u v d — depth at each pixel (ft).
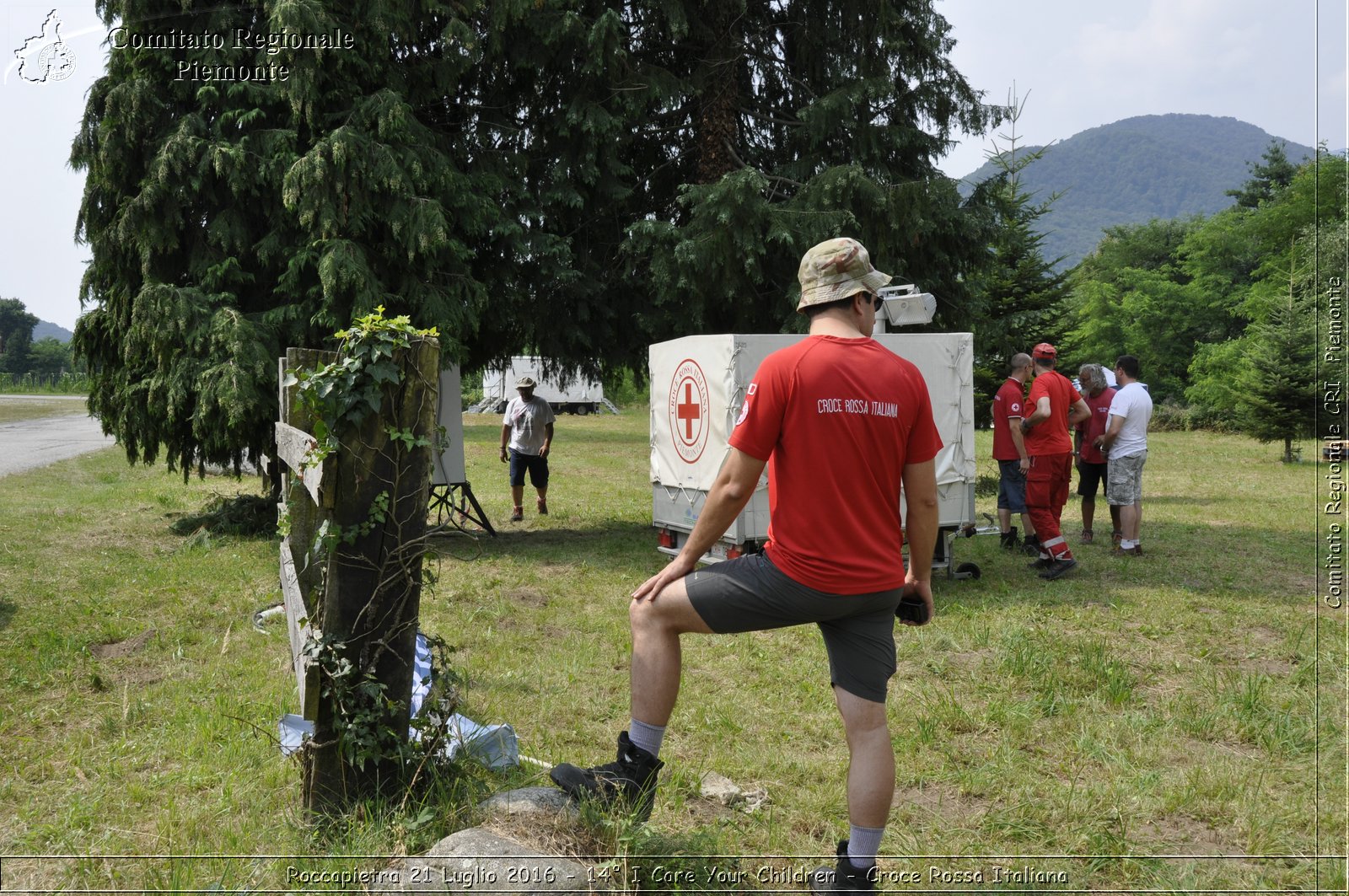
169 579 26.45
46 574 26.94
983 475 59.62
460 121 37.24
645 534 39.09
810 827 11.96
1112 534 35.70
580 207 36.78
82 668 18.02
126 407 34.19
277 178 31.24
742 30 39.47
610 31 34.27
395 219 31.45
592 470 68.59
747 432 9.25
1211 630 22.82
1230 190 190.49
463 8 34.55
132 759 13.37
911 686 18.30
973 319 41.11
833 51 40.01
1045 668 18.92
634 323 39.88
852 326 9.70
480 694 16.81
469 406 167.84
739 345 27.22
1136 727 15.65
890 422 9.21
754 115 41.14
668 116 40.42
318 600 10.92
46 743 14.19
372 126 32.45
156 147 31.83
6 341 373.81
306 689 10.44
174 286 31.68
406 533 10.93
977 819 12.25
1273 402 75.36
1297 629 22.58
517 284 37.27
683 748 14.70
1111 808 12.41
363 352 10.57
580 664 19.13
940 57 39.34
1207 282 181.47
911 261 37.78
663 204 41.73
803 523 9.16
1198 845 11.58
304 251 31.30
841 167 35.81
